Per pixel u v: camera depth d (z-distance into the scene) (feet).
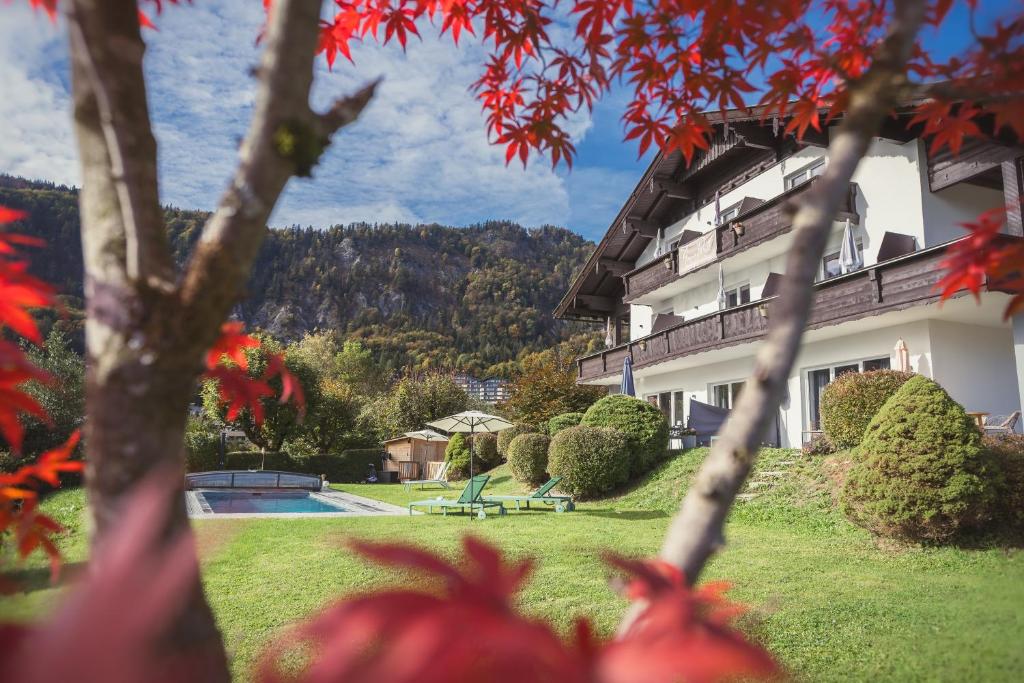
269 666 1.45
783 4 7.47
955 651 7.47
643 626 1.72
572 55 9.82
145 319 2.88
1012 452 23.97
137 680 0.72
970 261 6.52
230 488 69.05
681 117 10.19
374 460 93.50
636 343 64.13
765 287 46.34
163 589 0.80
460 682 1.16
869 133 3.31
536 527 30.42
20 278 3.20
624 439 45.50
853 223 43.19
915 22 3.38
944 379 37.68
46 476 4.54
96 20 2.84
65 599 0.82
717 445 2.94
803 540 25.04
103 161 3.20
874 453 24.00
